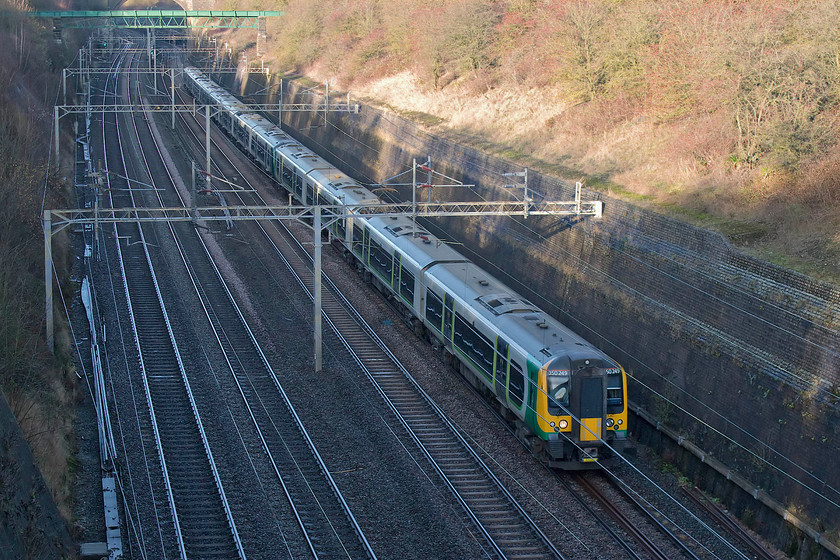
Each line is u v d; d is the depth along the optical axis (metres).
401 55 103.00
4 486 23.56
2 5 98.12
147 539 28.95
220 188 84.69
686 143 51.16
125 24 131.88
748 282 35.06
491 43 88.38
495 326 39.53
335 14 120.50
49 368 40.81
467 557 28.30
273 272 61.66
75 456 34.69
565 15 74.19
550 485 33.88
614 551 29.14
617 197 46.84
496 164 59.31
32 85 97.44
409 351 48.25
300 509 31.33
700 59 55.25
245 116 100.56
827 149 43.59
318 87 109.38
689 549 29.55
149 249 65.06
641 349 40.97
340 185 67.69
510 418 39.44
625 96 65.12
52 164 77.56
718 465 34.19
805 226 37.69
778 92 47.53
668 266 40.12
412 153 73.62
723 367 35.22
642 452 38.38
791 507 30.70
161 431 37.53
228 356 46.44
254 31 151.75
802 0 53.53
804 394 30.91
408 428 38.34
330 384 43.28
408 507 31.58
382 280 55.81
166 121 118.50
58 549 25.92
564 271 48.72
